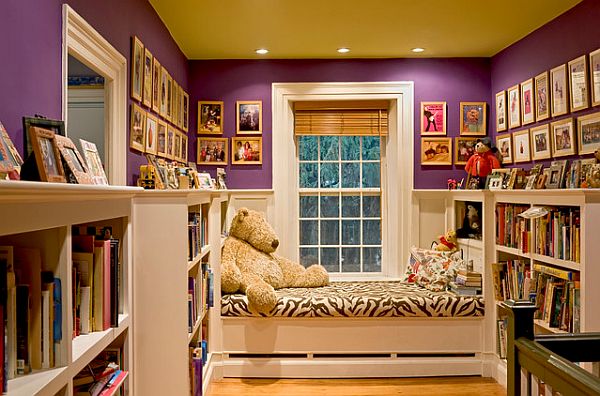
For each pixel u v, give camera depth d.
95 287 1.66
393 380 3.69
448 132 4.93
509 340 1.51
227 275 3.87
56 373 1.25
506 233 3.58
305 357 3.76
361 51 4.69
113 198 1.73
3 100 1.60
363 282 4.74
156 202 2.47
